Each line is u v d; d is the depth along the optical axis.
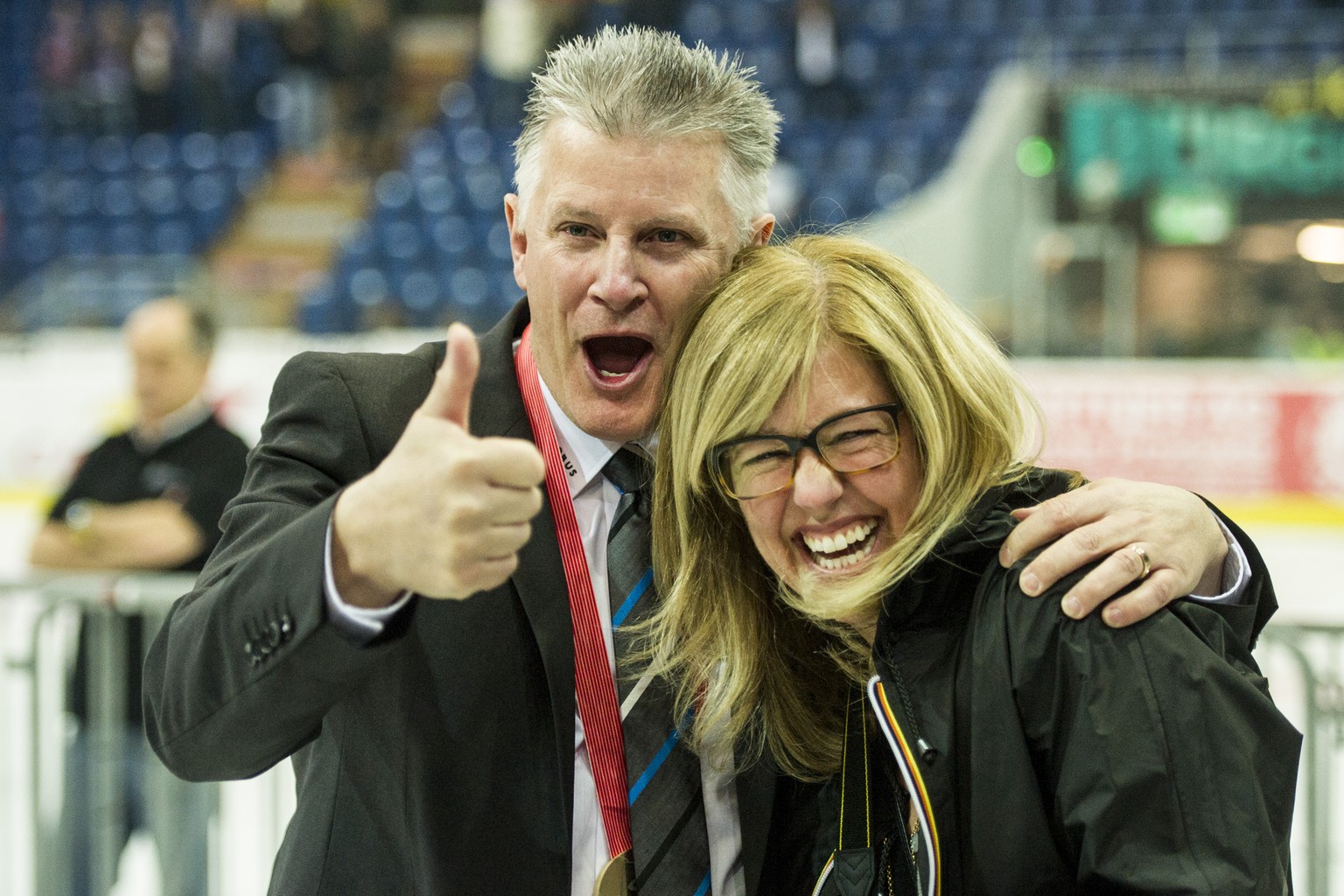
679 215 1.46
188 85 11.62
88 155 11.38
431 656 1.37
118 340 7.62
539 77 1.54
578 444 1.53
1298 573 6.44
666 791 1.44
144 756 3.13
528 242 1.54
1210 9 10.55
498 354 1.56
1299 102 6.93
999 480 1.37
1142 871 1.13
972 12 11.12
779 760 1.48
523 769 1.37
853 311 1.35
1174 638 1.19
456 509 1.00
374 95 11.50
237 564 1.22
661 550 1.50
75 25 11.53
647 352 1.50
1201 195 7.02
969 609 1.32
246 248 10.94
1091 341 7.15
